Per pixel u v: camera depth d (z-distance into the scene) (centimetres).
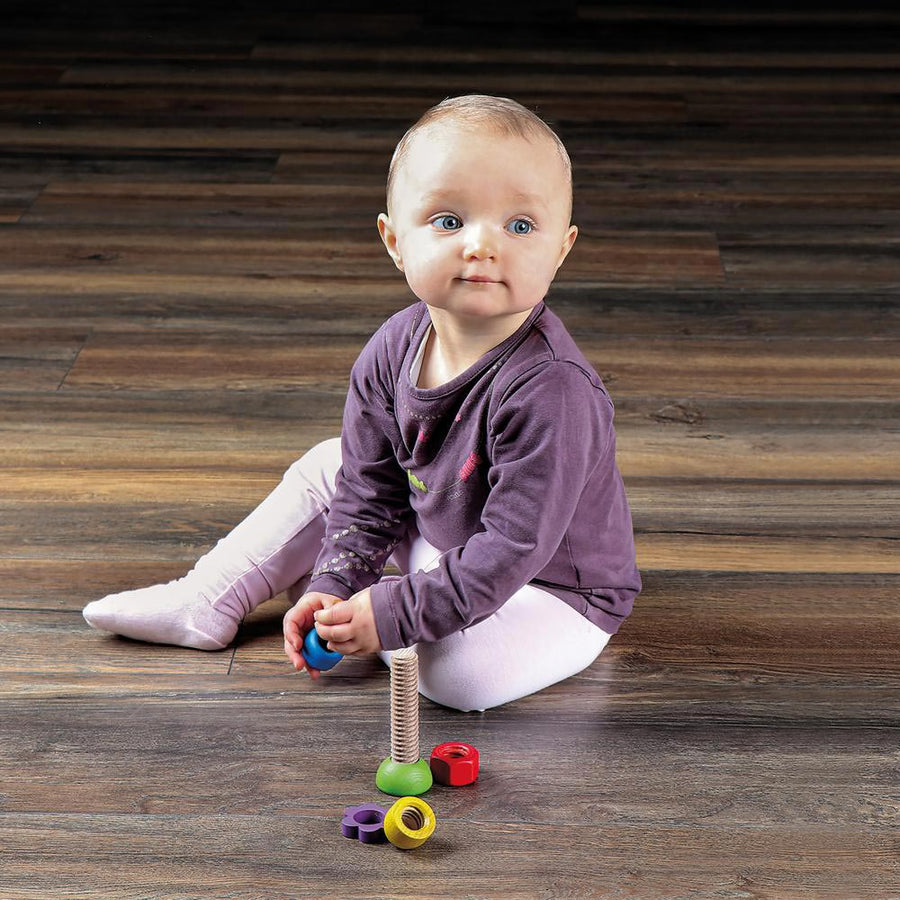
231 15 371
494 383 108
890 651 131
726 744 118
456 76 322
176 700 123
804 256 229
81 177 259
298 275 220
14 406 177
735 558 147
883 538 151
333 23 365
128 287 214
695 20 373
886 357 194
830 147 281
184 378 186
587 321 204
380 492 123
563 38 354
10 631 132
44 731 119
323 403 180
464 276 102
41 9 371
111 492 158
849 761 116
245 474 162
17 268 220
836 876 103
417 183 103
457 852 105
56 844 106
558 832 107
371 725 120
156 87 312
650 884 102
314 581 123
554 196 104
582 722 121
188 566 144
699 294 214
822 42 357
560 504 108
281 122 291
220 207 247
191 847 105
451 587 110
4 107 296
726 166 269
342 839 106
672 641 132
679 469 164
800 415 178
